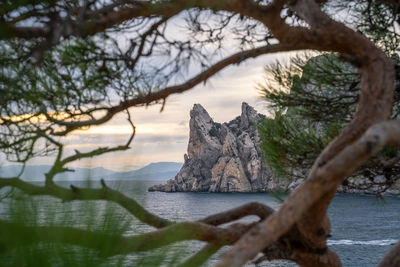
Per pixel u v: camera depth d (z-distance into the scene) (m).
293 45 1.98
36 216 0.63
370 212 87.19
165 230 1.28
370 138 0.94
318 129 3.97
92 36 1.83
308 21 1.92
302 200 0.93
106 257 0.66
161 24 1.92
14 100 1.68
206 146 165.62
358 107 1.78
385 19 3.42
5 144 1.34
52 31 1.60
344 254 41.91
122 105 1.90
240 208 2.10
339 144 1.69
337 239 52.12
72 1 1.75
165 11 1.82
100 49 1.87
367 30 3.50
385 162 3.35
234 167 153.88
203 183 163.50
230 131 162.75
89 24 1.73
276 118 4.05
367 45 1.80
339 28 1.84
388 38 3.65
